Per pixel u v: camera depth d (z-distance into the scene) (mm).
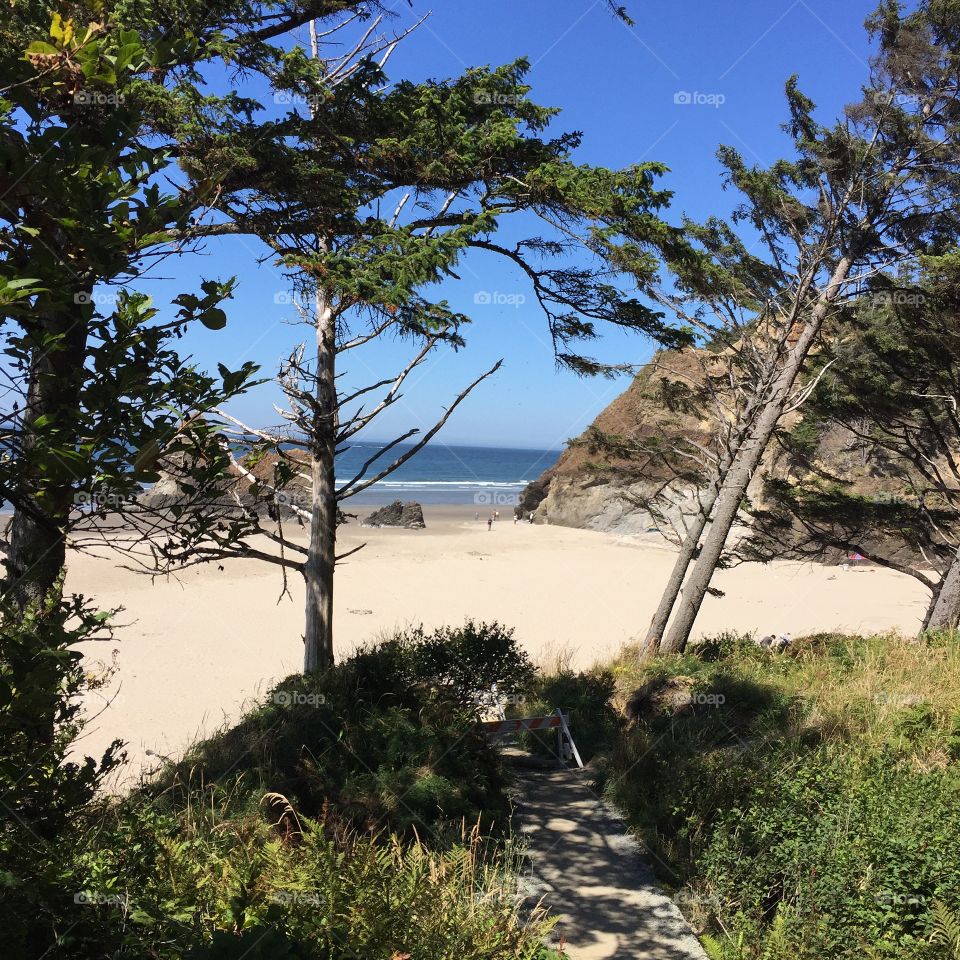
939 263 11023
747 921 4910
